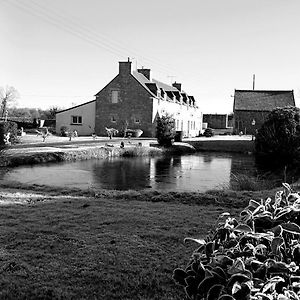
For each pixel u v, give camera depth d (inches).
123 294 140.8
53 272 157.0
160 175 645.9
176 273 88.0
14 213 256.5
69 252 181.0
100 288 144.8
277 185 463.8
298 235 87.3
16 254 176.2
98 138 1387.8
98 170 680.4
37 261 168.4
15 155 732.7
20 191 370.6
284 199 100.8
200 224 235.0
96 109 1626.5
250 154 1127.6
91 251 182.5
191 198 328.5
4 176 562.9
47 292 139.9
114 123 1606.8
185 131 1932.8
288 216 91.0
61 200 312.5
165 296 139.5
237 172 697.6
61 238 201.8
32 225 225.6
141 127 1571.1
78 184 516.1
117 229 221.5
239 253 80.6
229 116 2568.9
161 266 165.9
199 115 2219.5
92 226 226.7
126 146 1048.2
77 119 1659.7
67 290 142.5
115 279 151.9
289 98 2078.0
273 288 73.2
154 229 222.7
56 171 644.1
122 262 169.9
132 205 295.6
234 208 292.0
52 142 1096.2
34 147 901.2
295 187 366.9
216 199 321.1
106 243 195.0
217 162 887.1
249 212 95.1
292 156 825.5
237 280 73.7
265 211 93.0
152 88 1617.9
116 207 284.8
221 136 1887.3
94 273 156.8
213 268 78.2
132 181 567.8
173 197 333.1
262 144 873.5
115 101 1603.1
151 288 145.9
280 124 844.6
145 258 175.5
